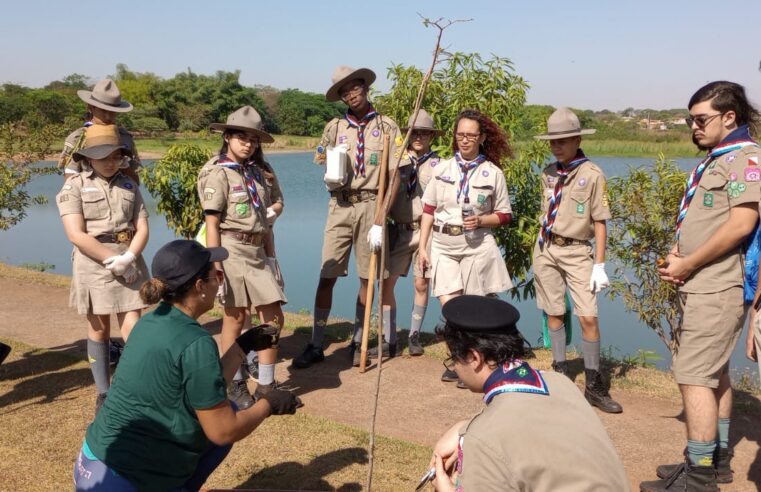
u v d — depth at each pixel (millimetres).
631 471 4422
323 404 5473
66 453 4535
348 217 6242
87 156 4910
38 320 7660
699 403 3955
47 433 4828
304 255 13898
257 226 5320
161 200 9266
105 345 5191
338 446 4664
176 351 3084
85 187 5031
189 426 3156
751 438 4859
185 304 3275
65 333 7215
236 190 5238
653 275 6664
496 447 2293
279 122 63875
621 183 6602
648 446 4766
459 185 5934
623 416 5258
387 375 6125
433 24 3316
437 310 10438
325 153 6422
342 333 7332
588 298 5426
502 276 6066
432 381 5977
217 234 5250
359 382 5957
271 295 5234
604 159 17422
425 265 6141
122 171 5562
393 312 6559
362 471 4328
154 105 65938
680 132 23344
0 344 4480
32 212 20547
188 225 9297
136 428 3115
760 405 5395
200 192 5258
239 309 5359
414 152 6664
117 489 3109
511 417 2350
